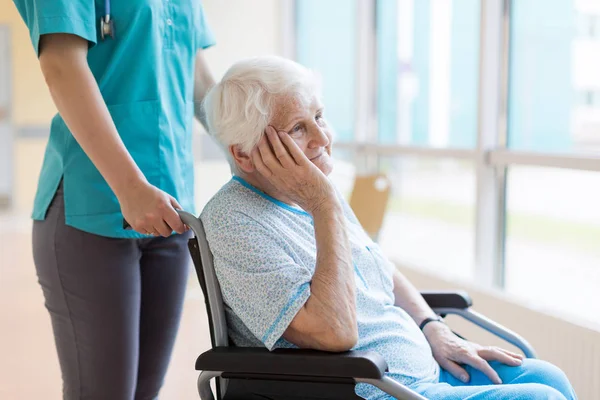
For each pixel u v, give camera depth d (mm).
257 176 1472
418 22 4117
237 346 1373
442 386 1448
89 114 1385
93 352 1537
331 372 1243
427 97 4086
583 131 2973
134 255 1554
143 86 1541
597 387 2420
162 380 1746
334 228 1364
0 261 5266
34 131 7566
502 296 2936
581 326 2477
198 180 5199
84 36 1400
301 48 5414
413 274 3574
